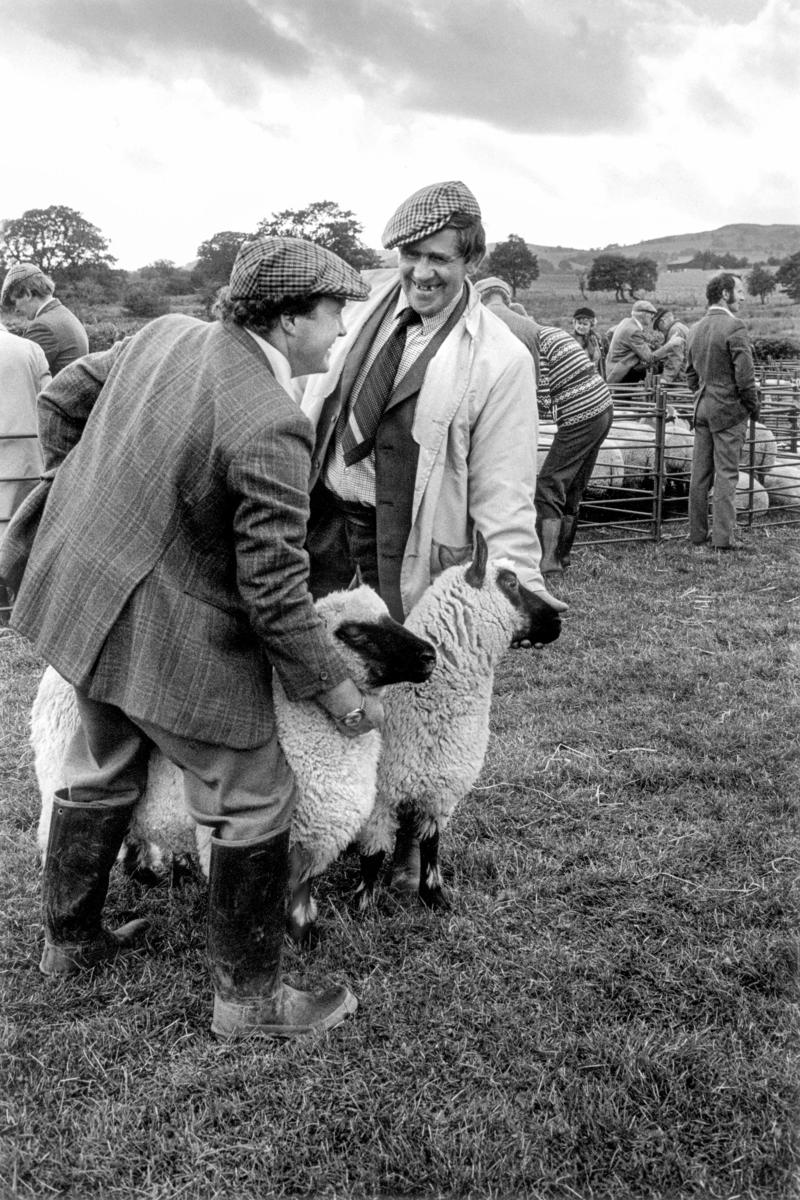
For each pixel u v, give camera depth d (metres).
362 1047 2.57
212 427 2.29
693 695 5.27
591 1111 2.34
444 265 2.89
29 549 2.66
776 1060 2.50
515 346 3.11
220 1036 2.58
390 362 3.07
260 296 2.37
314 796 2.68
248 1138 2.28
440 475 3.08
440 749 3.03
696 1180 2.17
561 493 7.18
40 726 2.87
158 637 2.36
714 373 8.53
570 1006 2.72
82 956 2.79
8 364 6.79
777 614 6.79
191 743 2.44
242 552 2.33
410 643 2.69
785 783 4.17
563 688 5.34
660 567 8.14
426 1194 2.15
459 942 3.03
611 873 3.45
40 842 2.91
